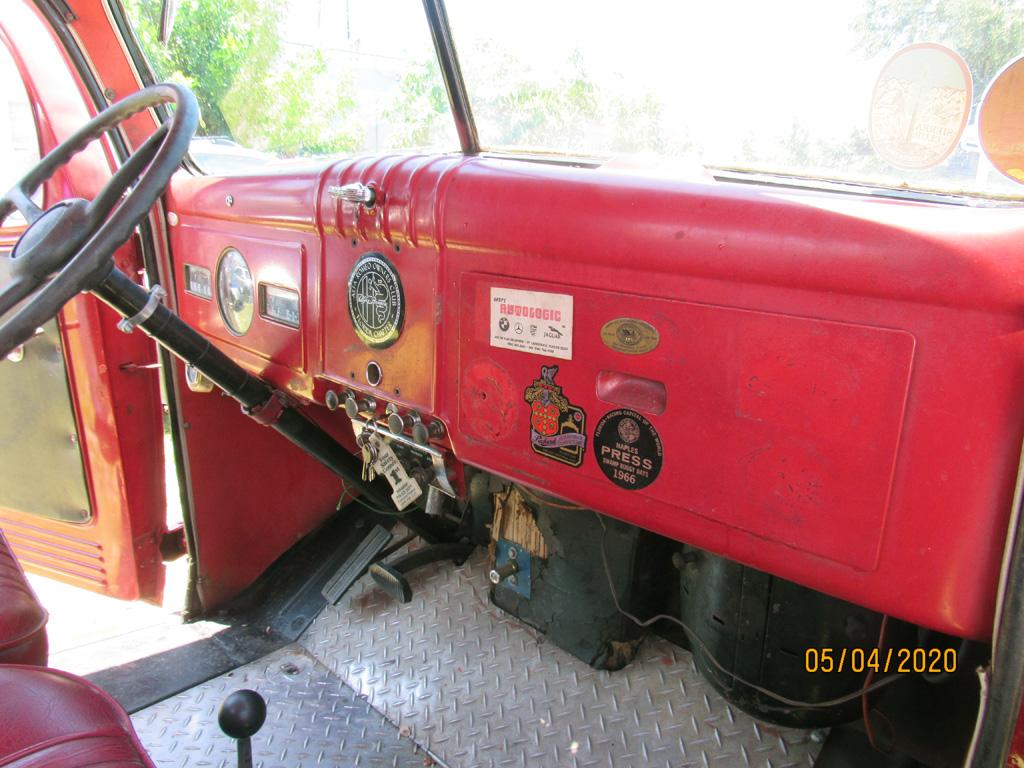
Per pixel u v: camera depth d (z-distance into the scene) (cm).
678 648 188
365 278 143
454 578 226
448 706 184
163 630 221
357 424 157
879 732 126
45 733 88
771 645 151
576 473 114
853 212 83
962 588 79
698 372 96
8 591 123
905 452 81
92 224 118
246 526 230
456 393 130
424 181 127
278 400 175
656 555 180
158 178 115
